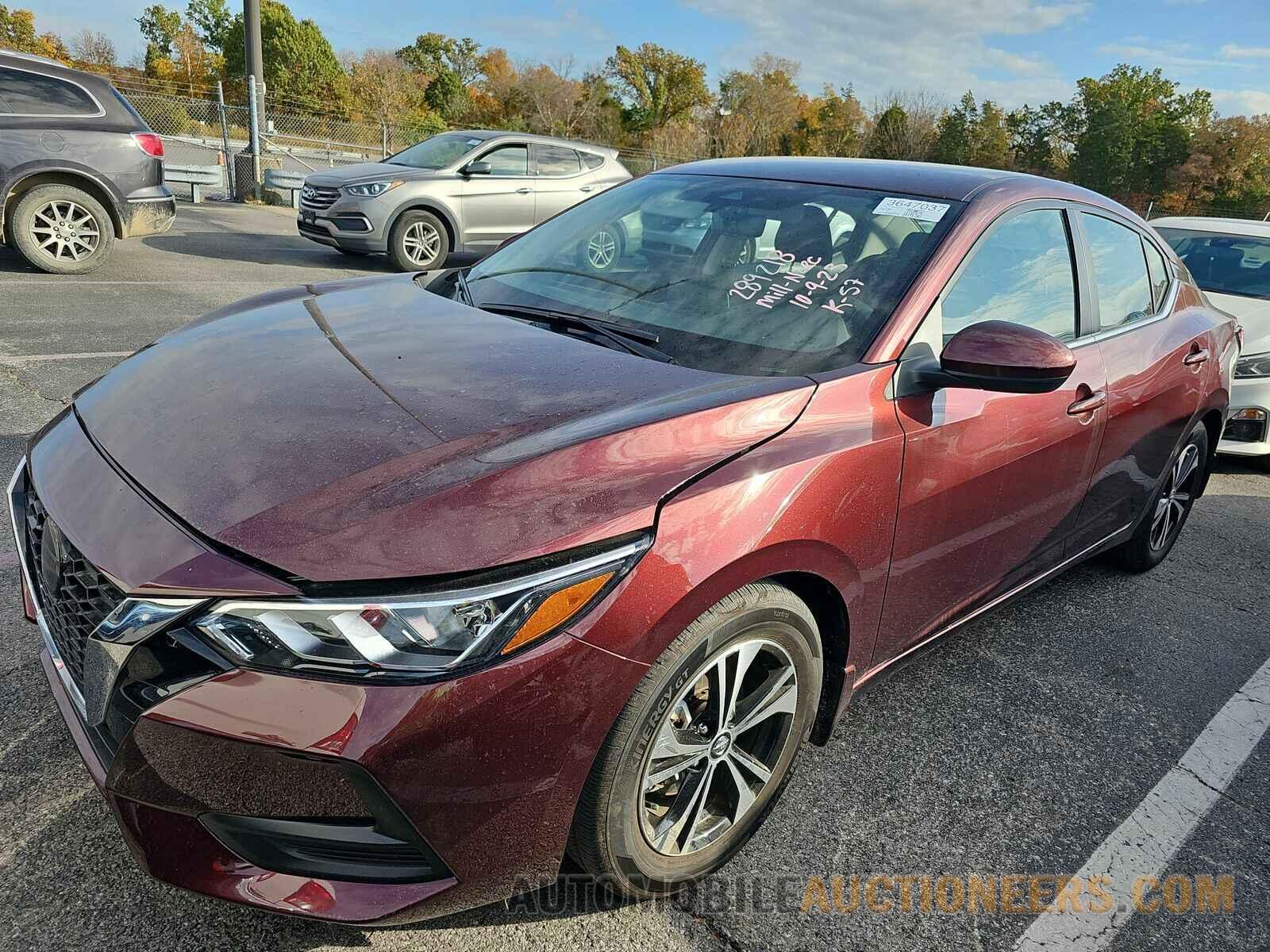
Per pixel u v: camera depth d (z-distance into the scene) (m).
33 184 7.56
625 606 1.55
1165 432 3.37
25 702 2.33
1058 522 2.89
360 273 9.63
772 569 1.79
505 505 1.53
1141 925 2.03
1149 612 3.63
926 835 2.23
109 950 1.68
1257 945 2.01
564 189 10.70
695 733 1.83
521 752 1.50
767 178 2.91
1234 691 3.08
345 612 1.39
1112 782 2.53
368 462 1.63
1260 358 5.33
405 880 1.52
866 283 2.33
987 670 3.05
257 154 14.90
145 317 6.49
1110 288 3.07
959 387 2.16
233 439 1.73
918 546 2.23
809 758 2.48
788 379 2.04
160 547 1.50
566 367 2.08
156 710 1.42
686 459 1.74
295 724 1.38
